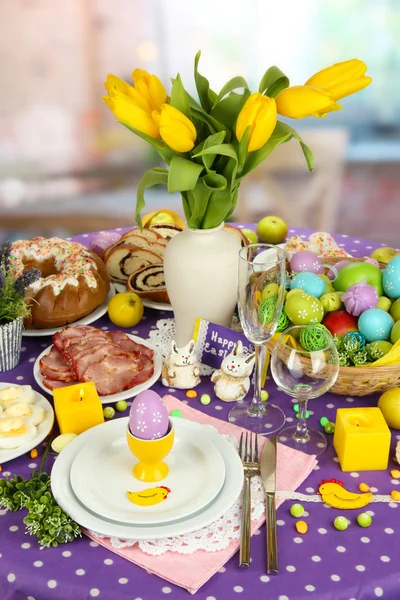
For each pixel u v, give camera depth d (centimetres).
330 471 112
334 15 362
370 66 363
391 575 96
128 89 122
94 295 145
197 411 123
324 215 310
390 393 119
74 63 369
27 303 142
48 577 96
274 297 114
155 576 96
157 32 369
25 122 373
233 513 104
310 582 95
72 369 127
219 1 363
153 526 98
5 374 133
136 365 129
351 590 95
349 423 113
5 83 365
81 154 380
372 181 374
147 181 127
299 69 376
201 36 371
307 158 124
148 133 120
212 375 128
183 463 109
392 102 366
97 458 109
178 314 135
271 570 96
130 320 145
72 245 154
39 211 380
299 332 120
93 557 99
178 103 119
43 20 360
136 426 103
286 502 107
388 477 111
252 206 347
